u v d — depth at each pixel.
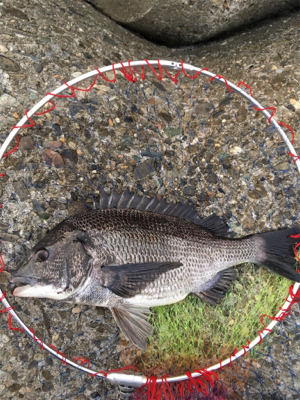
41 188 0.57
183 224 0.55
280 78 0.70
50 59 0.64
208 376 0.53
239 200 0.64
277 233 0.58
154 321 0.58
